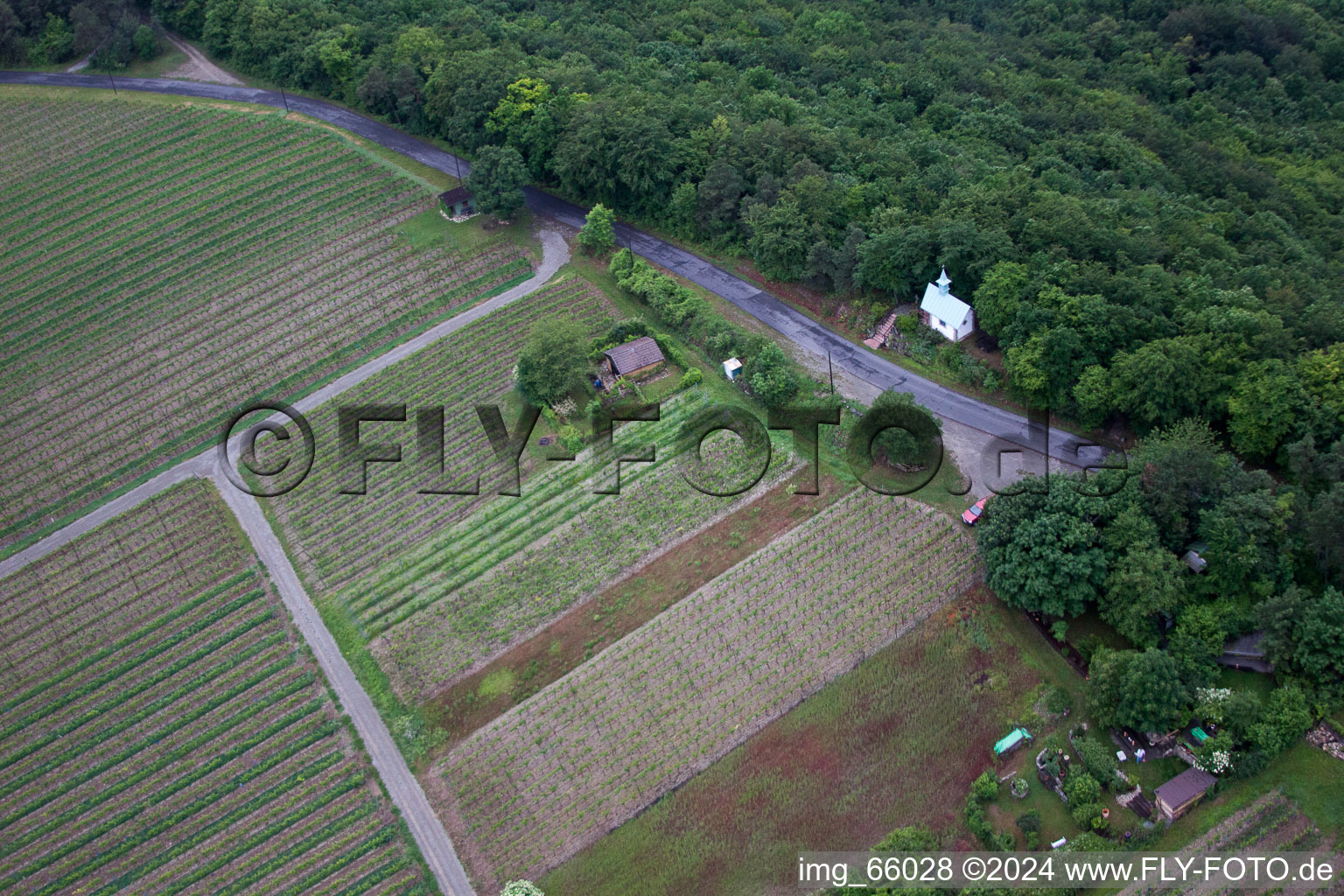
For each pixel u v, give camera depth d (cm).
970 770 7300
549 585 8762
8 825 7475
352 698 8081
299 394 10925
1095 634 7938
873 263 10631
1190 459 7875
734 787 7350
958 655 7981
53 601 9012
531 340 10256
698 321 10925
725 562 8850
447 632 8475
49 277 12488
